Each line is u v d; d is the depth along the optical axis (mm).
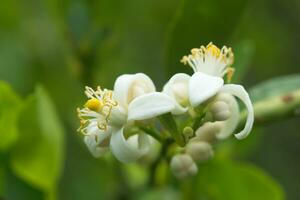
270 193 352
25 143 339
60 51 477
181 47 324
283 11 591
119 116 266
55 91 458
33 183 345
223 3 320
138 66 513
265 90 318
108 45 399
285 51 584
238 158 392
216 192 356
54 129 339
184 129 269
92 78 386
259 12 580
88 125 275
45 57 477
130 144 265
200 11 321
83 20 386
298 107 302
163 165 352
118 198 384
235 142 388
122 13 403
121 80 268
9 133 336
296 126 579
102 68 398
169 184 359
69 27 387
